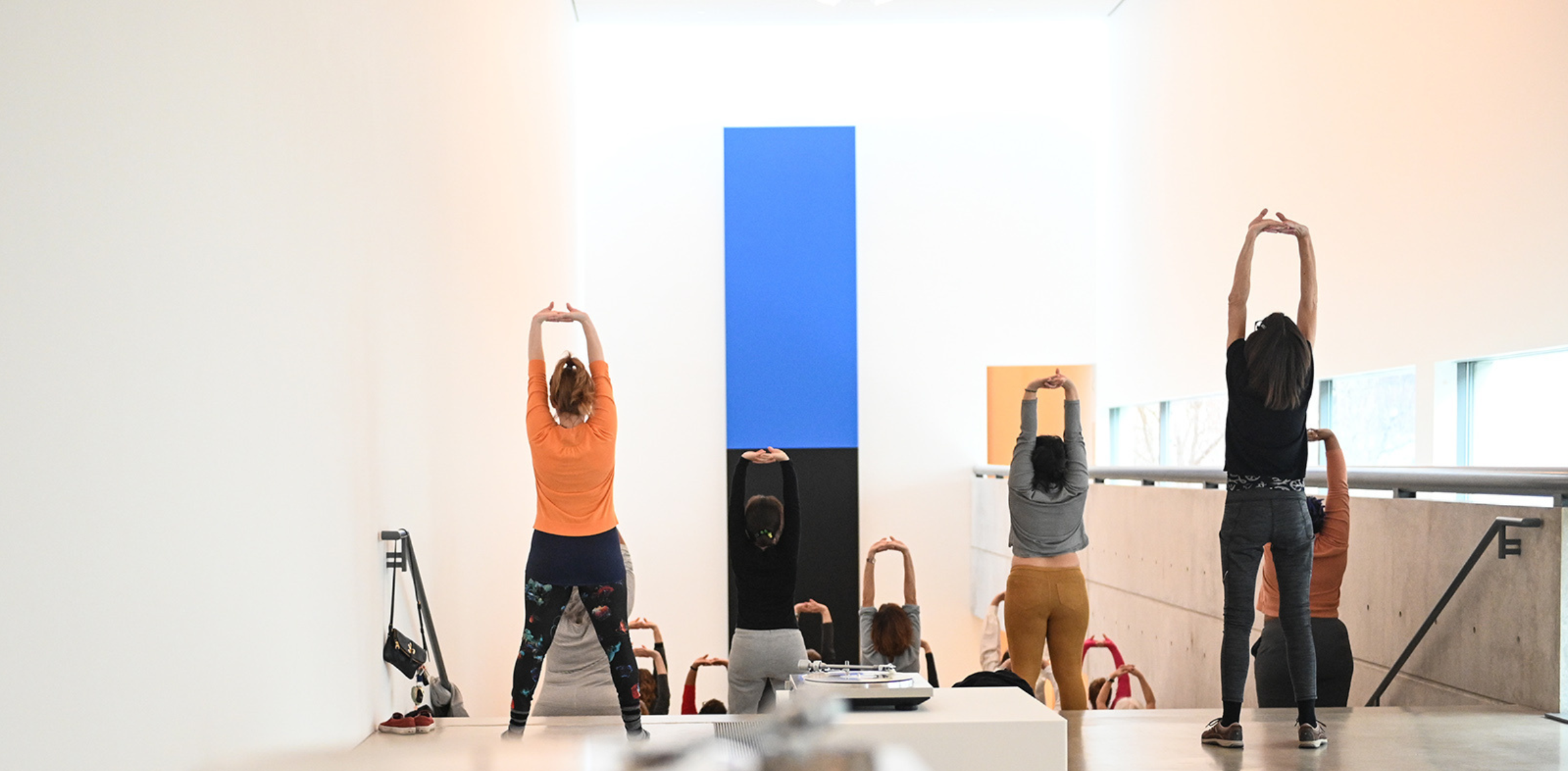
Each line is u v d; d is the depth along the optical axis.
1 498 1.68
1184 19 9.33
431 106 4.76
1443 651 4.00
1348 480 4.55
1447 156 5.55
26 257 1.75
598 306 11.21
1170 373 9.54
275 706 2.83
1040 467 4.53
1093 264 11.50
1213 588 5.57
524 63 7.68
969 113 11.59
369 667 3.74
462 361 5.42
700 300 11.28
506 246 6.82
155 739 2.17
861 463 11.20
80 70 1.92
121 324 2.05
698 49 11.55
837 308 11.34
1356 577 4.59
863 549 11.11
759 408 11.19
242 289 2.65
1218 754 3.30
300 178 3.08
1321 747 3.31
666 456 11.09
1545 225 4.77
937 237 11.45
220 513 2.50
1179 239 9.39
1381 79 6.21
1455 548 3.92
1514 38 5.00
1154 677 6.41
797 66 11.61
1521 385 5.18
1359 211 6.47
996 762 2.89
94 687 1.94
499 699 6.44
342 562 3.45
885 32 11.66
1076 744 3.47
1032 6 11.05
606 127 11.41
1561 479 3.37
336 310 3.40
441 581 4.91
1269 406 3.34
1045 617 4.56
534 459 3.44
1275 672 4.19
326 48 3.33
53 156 1.83
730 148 11.44
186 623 2.32
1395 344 6.05
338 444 3.42
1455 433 5.58
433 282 4.78
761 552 4.29
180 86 2.31
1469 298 5.36
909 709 3.09
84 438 1.92
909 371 11.33
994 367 11.38
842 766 0.98
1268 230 3.50
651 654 5.54
